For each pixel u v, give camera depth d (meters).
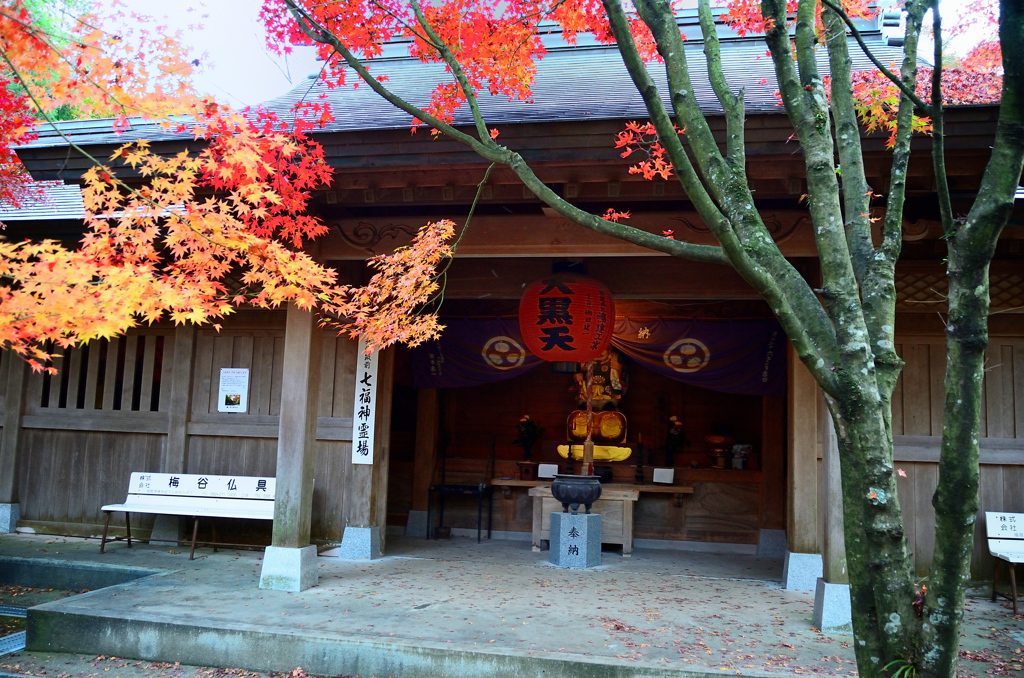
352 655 5.74
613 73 9.30
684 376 10.12
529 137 6.14
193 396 10.18
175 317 5.25
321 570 8.44
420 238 5.76
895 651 3.11
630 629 6.25
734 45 10.53
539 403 12.89
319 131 6.36
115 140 6.70
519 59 5.86
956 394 3.05
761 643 5.93
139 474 9.71
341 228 7.67
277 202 5.79
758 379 9.98
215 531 9.66
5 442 10.56
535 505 10.72
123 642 6.17
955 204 6.77
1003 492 8.16
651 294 9.35
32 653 6.26
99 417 10.38
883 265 3.47
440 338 10.91
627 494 10.58
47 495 10.45
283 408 7.67
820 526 8.30
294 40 5.54
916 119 5.28
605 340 8.09
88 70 4.75
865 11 5.47
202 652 6.00
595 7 5.63
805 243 6.95
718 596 7.70
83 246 5.49
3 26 4.46
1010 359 8.26
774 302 3.23
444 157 6.35
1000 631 6.46
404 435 12.62
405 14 5.73
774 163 6.07
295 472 7.55
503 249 7.39
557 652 5.57
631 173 6.04
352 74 10.49
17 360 10.69
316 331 7.84
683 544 11.24
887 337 3.37
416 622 6.29
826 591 6.41
